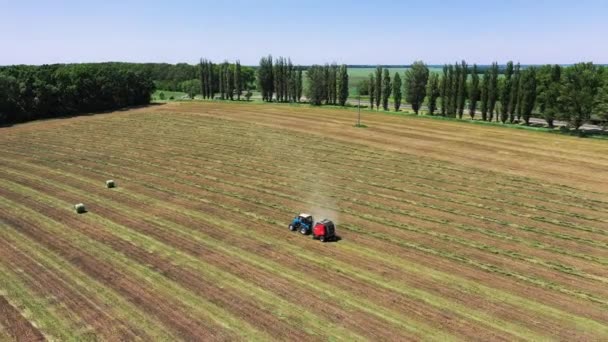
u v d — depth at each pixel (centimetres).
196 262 3025
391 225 3797
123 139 7719
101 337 2181
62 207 4184
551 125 8769
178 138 7775
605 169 5644
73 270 2897
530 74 8975
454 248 3319
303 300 2534
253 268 2942
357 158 6291
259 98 16750
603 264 3058
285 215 4009
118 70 13112
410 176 5375
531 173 5497
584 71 7944
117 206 4222
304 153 6594
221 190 4775
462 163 6000
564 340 2173
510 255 3195
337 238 3488
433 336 2202
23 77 10456
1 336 2192
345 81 13438
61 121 9894
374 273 2888
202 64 16300
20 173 5462
